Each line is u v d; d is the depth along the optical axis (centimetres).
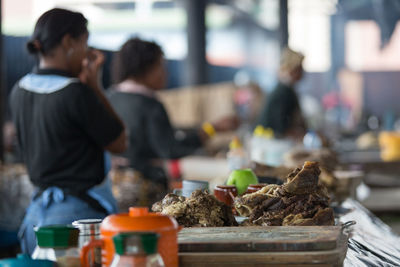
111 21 1370
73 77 266
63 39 259
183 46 1365
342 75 1208
